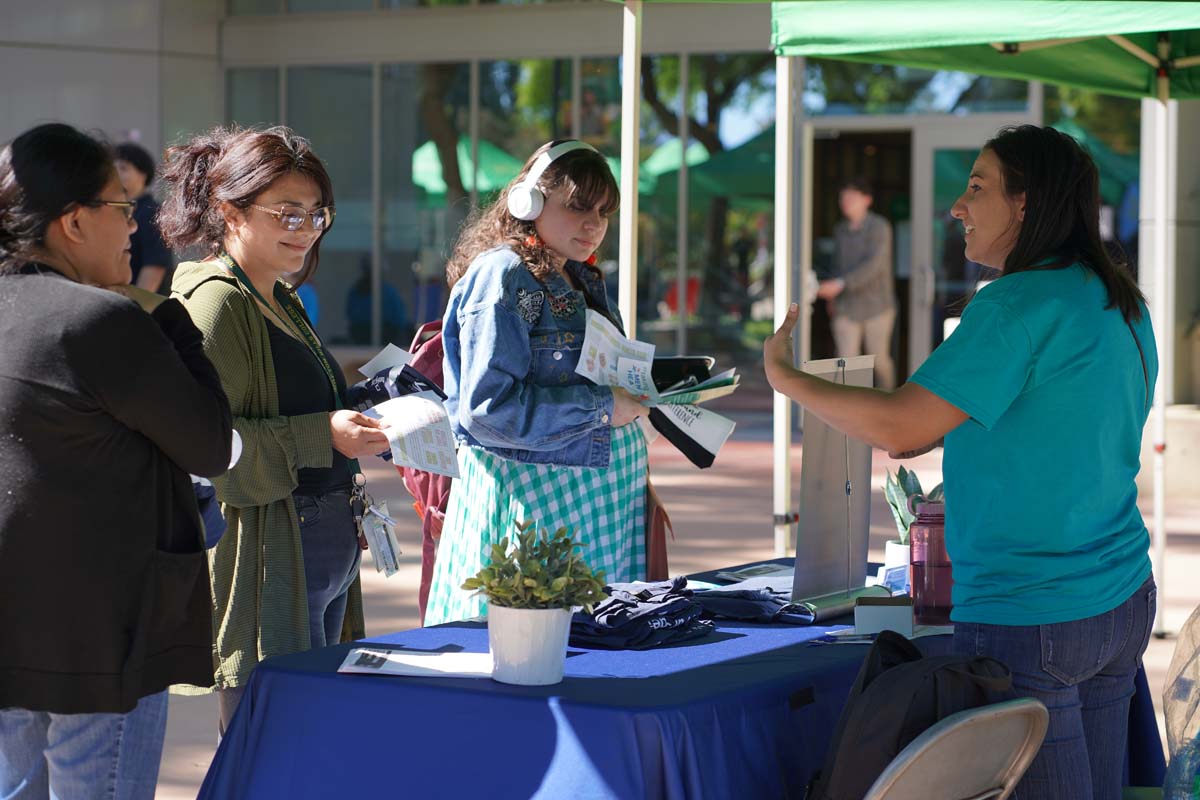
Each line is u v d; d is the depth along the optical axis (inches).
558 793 91.1
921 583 122.3
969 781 93.7
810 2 185.9
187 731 183.6
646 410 136.3
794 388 105.8
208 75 584.1
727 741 94.9
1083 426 100.3
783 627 122.0
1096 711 107.9
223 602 122.0
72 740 99.0
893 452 102.8
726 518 330.3
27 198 95.5
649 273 535.2
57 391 93.0
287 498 123.9
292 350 125.3
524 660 98.0
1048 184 103.0
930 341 494.9
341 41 570.6
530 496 135.6
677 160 528.4
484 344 131.7
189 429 96.7
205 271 122.5
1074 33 172.2
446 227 564.4
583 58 540.4
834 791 91.3
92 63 566.6
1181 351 401.4
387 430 119.0
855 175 532.4
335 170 576.1
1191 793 105.6
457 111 559.5
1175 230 400.8
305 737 99.8
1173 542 306.5
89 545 94.9
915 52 204.5
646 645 112.3
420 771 95.7
